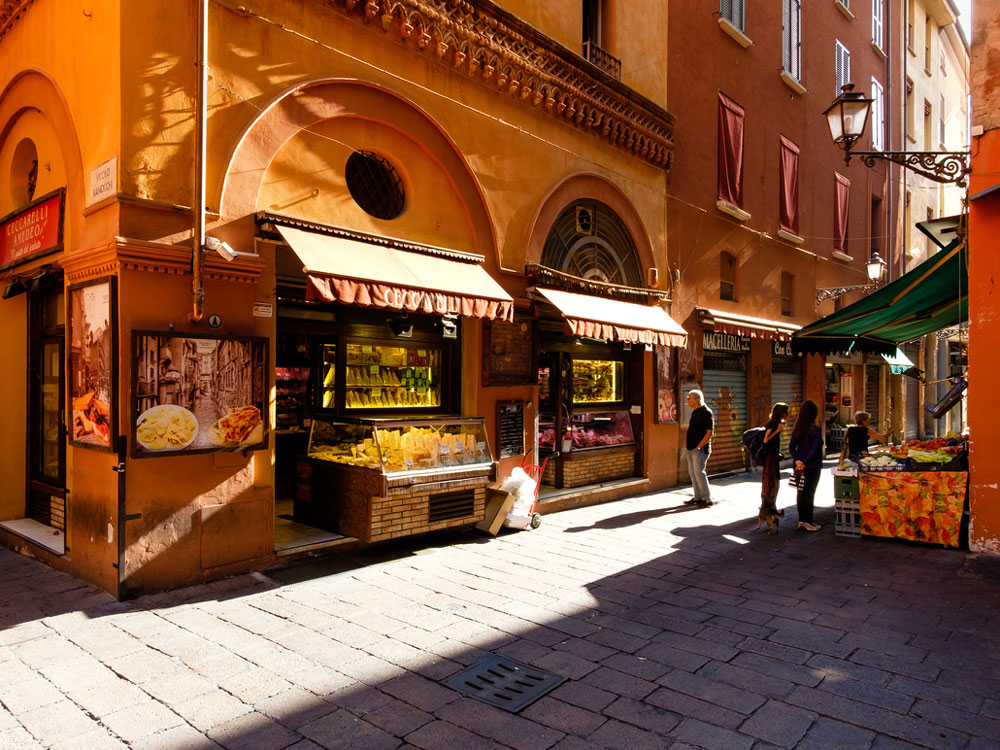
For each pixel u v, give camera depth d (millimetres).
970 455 6770
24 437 7195
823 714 3490
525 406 8406
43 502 6852
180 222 5227
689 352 11531
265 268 5805
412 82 6977
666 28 11094
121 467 4977
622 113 9875
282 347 8406
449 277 6699
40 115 6504
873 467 7469
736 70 12938
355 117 6480
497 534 7527
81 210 5508
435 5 7102
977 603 5285
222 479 5562
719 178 12453
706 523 8328
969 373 6785
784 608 5160
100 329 5152
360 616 4867
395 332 7242
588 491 9461
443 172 7410
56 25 5992
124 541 5004
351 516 6523
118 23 4969
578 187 9211
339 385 6992
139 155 5020
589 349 10016
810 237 15711
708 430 9398
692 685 3826
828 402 17828
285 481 8336
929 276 7793
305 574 5820
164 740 3178
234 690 3691
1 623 4590
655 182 10820
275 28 5832
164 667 3963
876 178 19297
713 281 12227
